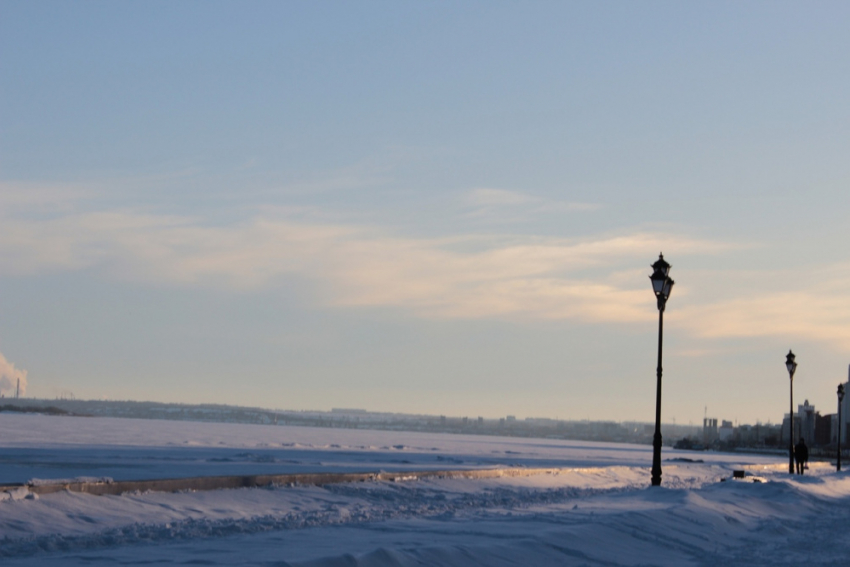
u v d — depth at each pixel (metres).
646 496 27.42
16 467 29.45
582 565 14.56
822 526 24.14
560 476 36.38
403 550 12.89
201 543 14.33
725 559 16.50
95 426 125.50
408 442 118.06
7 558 12.33
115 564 11.78
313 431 188.50
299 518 18.14
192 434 100.94
